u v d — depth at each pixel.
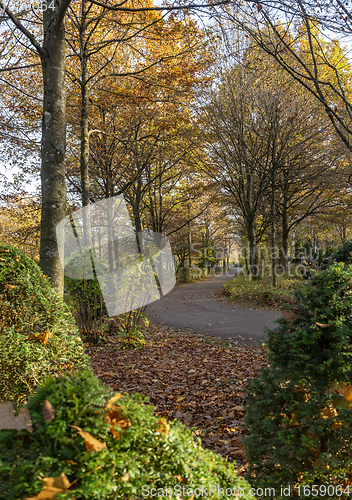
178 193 22.55
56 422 1.05
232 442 3.38
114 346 7.41
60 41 4.52
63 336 2.36
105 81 12.50
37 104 12.76
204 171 17.19
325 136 14.52
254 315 11.77
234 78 13.65
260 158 15.23
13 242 16.59
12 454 1.07
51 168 4.29
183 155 16.34
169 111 13.58
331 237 32.00
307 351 1.88
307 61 10.59
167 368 6.14
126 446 1.10
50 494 0.92
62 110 4.48
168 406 4.45
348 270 1.98
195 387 5.14
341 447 1.83
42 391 1.19
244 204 18.42
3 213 16.88
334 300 1.88
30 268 2.46
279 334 1.97
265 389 2.01
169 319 11.73
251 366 5.93
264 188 16.56
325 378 1.82
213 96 14.20
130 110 13.23
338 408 1.76
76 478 1.00
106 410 1.13
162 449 1.22
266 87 13.25
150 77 10.88
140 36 9.70
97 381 1.22
